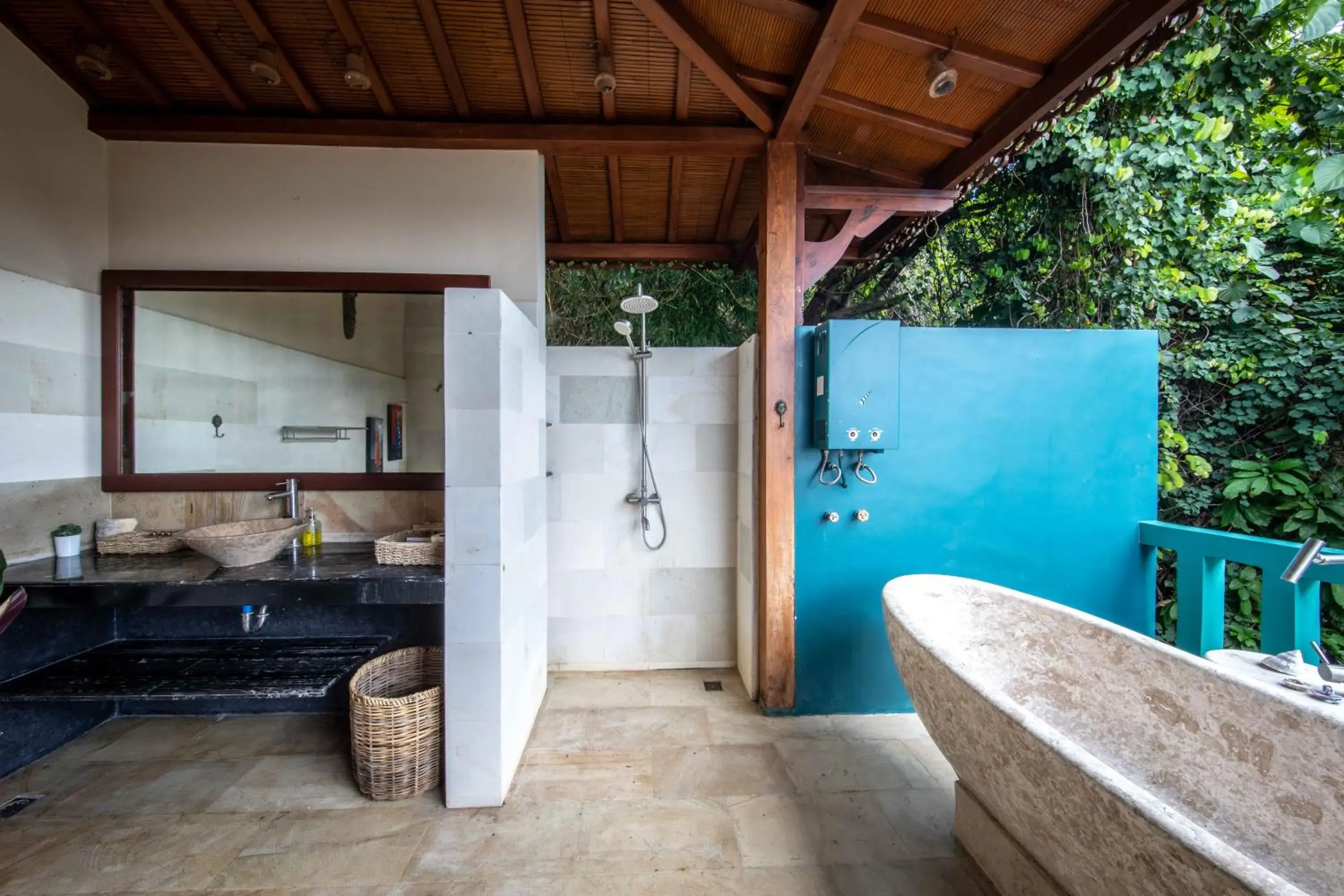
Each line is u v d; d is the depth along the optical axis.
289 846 1.61
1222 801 1.45
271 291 2.42
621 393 2.83
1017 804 1.28
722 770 1.99
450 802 1.78
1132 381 2.40
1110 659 1.78
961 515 2.39
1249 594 2.62
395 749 1.81
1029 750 1.19
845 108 2.22
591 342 4.57
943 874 1.53
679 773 1.97
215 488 2.35
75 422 2.15
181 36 1.87
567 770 1.99
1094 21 1.72
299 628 2.39
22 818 1.72
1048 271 3.23
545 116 2.31
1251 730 1.42
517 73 2.08
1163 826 0.92
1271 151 2.73
